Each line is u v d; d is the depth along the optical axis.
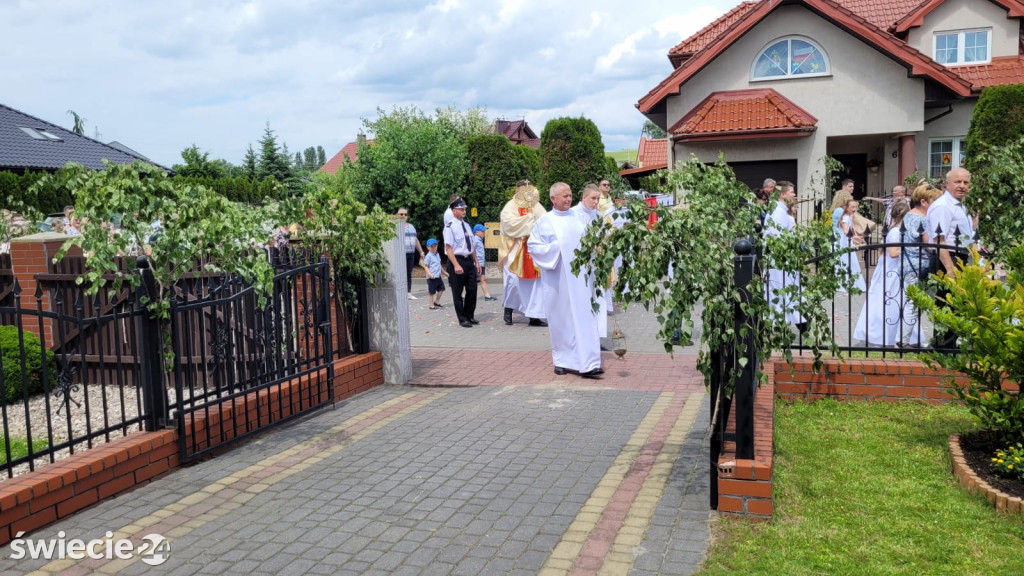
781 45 20.11
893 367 6.62
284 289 6.91
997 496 4.46
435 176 23.20
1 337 7.35
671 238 4.48
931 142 21.44
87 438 5.21
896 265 8.54
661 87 20.66
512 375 8.48
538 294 11.62
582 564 4.02
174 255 5.75
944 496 4.70
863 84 19.62
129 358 7.96
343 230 7.80
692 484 5.06
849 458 5.38
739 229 5.05
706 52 20.11
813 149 19.86
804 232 5.54
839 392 6.76
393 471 5.52
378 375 8.26
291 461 5.81
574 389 7.70
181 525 4.67
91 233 5.45
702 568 3.91
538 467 5.50
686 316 4.49
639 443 5.95
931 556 3.94
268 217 7.23
